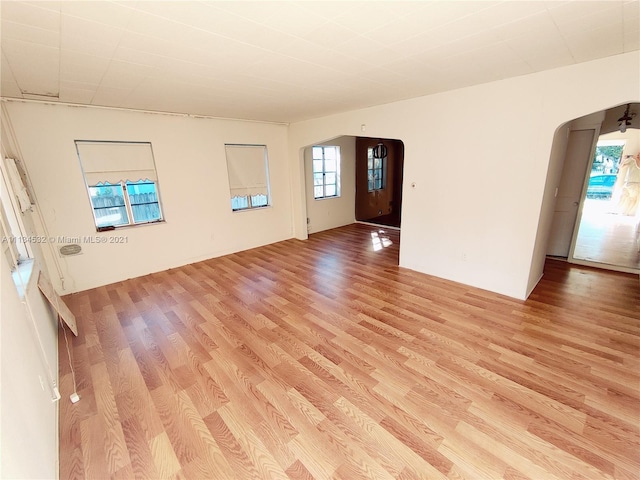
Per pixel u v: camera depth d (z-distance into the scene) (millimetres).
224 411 1945
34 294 2277
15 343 1436
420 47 2215
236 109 4352
